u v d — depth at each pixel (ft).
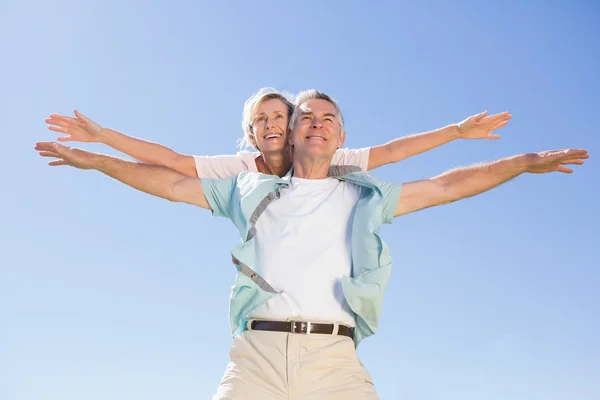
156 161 15.74
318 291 11.66
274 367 11.26
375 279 11.80
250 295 11.83
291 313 11.50
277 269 11.81
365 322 11.86
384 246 12.00
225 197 13.09
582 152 12.31
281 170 16.01
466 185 12.62
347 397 11.22
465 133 15.99
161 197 12.95
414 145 16.49
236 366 11.50
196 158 16.34
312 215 12.30
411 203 12.62
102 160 12.60
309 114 13.06
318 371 11.28
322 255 11.94
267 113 15.78
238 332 12.19
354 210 12.52
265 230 12.29
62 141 13.91
